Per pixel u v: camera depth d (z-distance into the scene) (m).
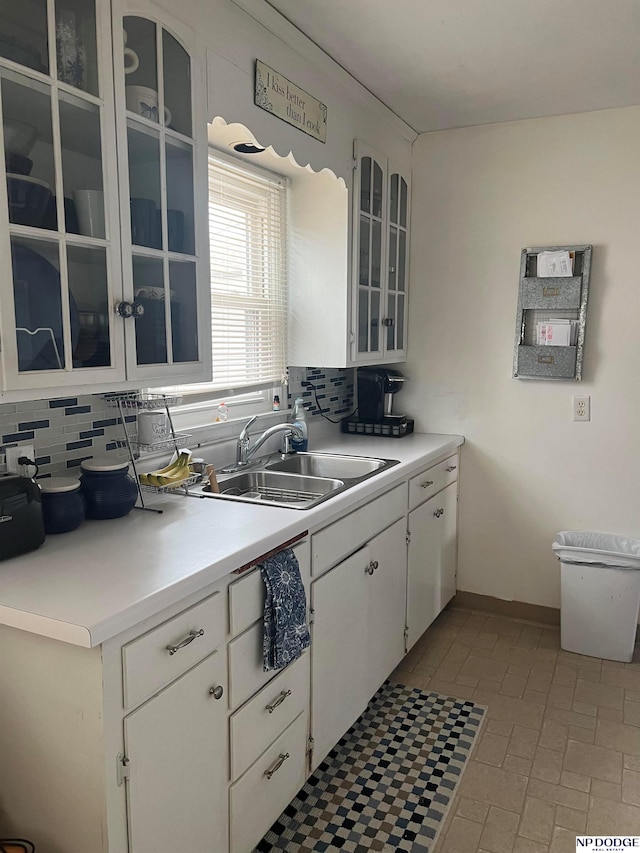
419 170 3.25
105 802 1.21
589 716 2.44
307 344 2.82
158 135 1.63
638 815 1.93
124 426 1.82
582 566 2.85
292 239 2.79
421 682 2.68
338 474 2.68
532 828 1.88
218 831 1.52
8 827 1.34
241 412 2.66
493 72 2.47
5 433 1.63
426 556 2.87
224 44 1.85
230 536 1.59
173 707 1.34
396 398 3.46
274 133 2.11
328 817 1.92
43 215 1.34
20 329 1.31
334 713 2.07
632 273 2.89
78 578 1.32
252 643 1.60
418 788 2.05
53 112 1.34
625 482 3.01
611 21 2.09
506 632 3.14
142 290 1.62
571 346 2.98
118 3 1.47
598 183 2.91
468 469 3.32
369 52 2.30
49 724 1.24
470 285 3.21
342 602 2.06
